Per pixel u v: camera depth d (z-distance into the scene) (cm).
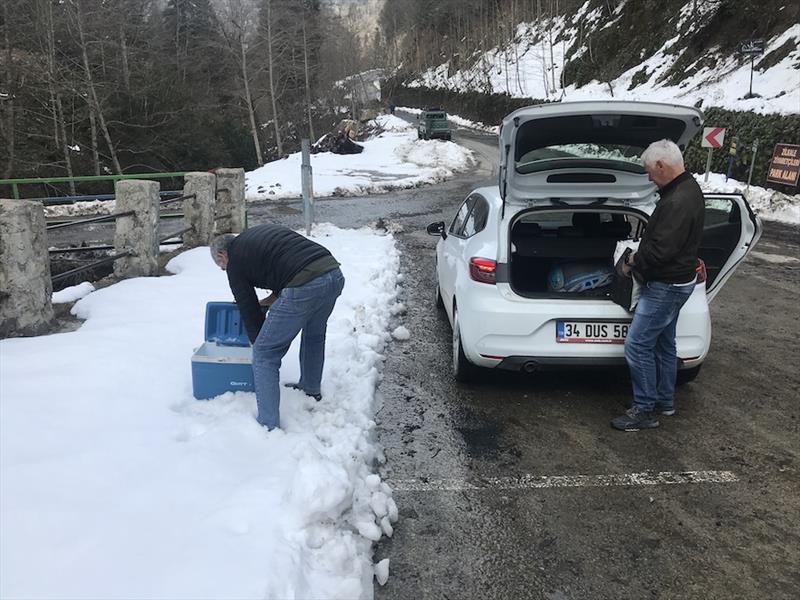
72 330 521
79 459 301
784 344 567
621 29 3544
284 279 332
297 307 333
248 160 3691
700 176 1848
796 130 1535
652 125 405
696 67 2489
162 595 219
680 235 348
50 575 225
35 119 2650
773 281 812
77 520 256
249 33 4350
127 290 629
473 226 498
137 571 230
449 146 2981
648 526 299
